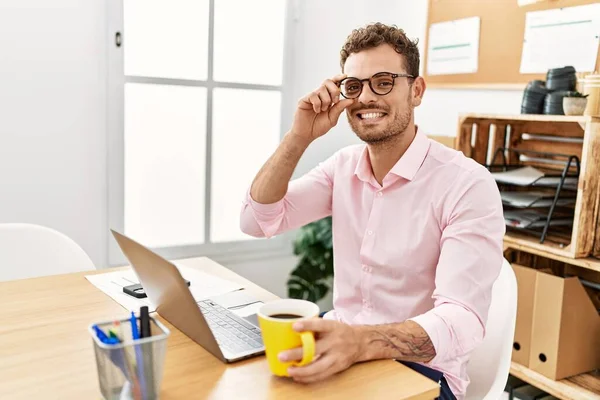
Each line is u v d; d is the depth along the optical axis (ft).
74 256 5.18
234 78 9.09
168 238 8.89
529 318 6.17
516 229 6.71
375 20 9.70
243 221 4.83
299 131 4.30
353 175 4.67
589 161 5.49
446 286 3.67
